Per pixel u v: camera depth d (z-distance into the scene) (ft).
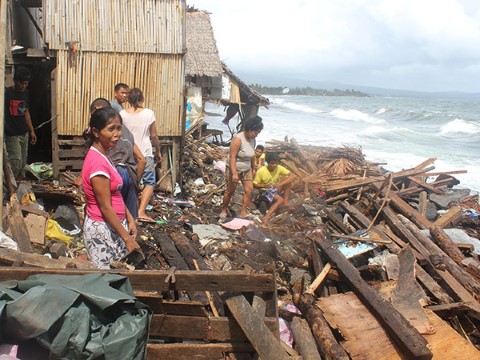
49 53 26.27
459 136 94.63
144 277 11.12
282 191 27.27
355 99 334.24
